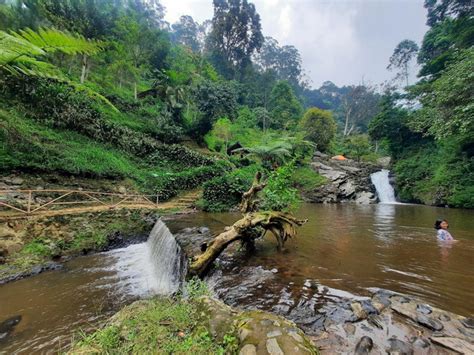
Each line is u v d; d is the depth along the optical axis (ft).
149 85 74.08
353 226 25.63
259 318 7.06
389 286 10.86
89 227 25.05
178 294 12.23
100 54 57.26
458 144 46.83
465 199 42.27
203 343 6.43
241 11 140.77
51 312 13.51
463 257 14.99
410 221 28.91
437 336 6.98
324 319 8.09
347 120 136.56
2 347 10.57
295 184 60.64
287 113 110.52
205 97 67.51
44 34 10.85
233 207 36.22
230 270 13.20
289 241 19.15
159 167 46.21
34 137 29.78
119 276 18.74
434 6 83.66
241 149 63.10
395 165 65.72
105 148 39.99
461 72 33.24
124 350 6.30
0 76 29.73
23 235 20.21
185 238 19.11
